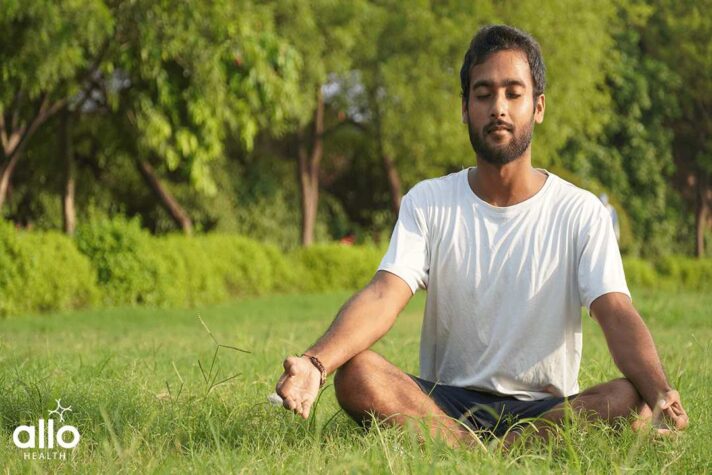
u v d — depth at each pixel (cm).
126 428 391
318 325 1293
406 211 414
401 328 1262
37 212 2259
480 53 396
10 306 1485
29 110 1791
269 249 2116
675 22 3181
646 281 2680
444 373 414
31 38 1464
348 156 2758
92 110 1977
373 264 2272
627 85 3159
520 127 394
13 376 538
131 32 1602
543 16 2359
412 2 2234
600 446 340
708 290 2733
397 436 352
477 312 401
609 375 563
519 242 399
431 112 2262
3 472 338
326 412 458
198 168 1705
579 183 2902
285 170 2639
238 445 382
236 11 1677
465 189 409
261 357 721
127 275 1677
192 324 1366
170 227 2417
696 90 3269
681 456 342
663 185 3266
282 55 1656
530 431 368
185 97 1647
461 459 330
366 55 2239
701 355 679
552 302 399
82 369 609
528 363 399
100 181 2312
